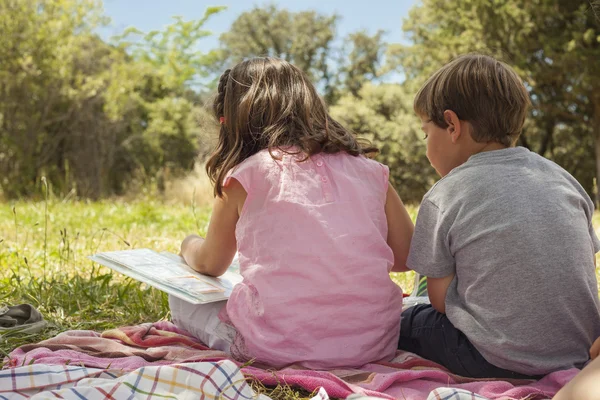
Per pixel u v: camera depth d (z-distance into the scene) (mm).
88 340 2033
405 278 3346
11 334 2229
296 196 1802
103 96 14430
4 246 4195
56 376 1614
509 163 1780
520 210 1688
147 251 2254
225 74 2068
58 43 13312
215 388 1551
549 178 1765
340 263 1798
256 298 1841
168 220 6145
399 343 2027
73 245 4363
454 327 1832
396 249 2029
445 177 1846
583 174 19438
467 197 1750
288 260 1786
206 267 2057
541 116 17453
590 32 12609
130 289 3031
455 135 1841
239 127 1930
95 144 14438
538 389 1598
